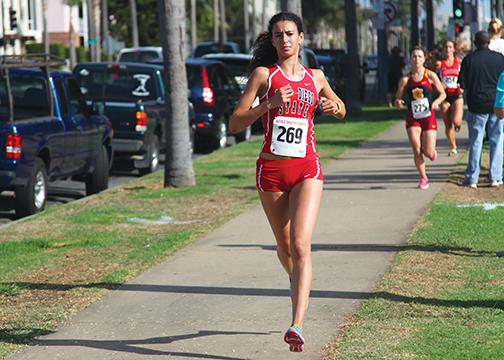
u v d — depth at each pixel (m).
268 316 15.38
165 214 25.89
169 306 16.19
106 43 126.00
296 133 13.31
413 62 28.55
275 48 13.76
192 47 147.50
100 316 15.70
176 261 19.64
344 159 37.88
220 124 46.72
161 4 31.00
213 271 18.64
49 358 13.65
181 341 14.23
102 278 18.23
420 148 28.80
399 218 23.77
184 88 31.33
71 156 30.05
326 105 13.38
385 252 19.80
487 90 28.38
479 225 22.19
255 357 13.38
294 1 37.16
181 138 31.28
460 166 33.97
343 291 16.67
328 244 20.80
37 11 113.12
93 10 104.06
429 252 19.42
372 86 122.19
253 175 34.00
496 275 17.33
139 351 13.81
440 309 15.21
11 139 26.17
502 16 86.38
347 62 64.94
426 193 27.97
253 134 57.28
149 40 150.25
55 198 32.66
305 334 14.29
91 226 24.22
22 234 23.30
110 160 34.16
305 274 13.02
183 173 31.30
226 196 28.88
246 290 17.08
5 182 26.19
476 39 28.52
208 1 184.75
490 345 13.27
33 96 29.25
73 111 30.84
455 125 35.97
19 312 16.02
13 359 13.65
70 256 20.48
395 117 62.31
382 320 14.72
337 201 26.88
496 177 29.12
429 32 93.25
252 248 20.80
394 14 82.12
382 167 34.69
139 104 36.06
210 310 15.85
